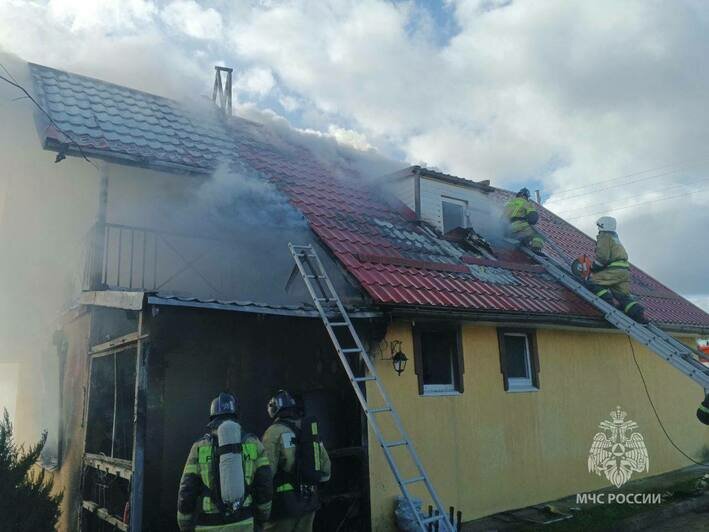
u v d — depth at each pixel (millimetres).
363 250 7555
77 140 7266
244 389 7598
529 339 8406
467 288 7727
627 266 9422
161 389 5656
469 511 6836
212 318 7234
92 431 6328
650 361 10352
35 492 5180
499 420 7516
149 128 8867
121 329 6164
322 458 4652
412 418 6555
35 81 8508
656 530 7012
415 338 6832
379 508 5934
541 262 10219
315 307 5992
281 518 4422
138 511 4750
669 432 10234
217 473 3945
